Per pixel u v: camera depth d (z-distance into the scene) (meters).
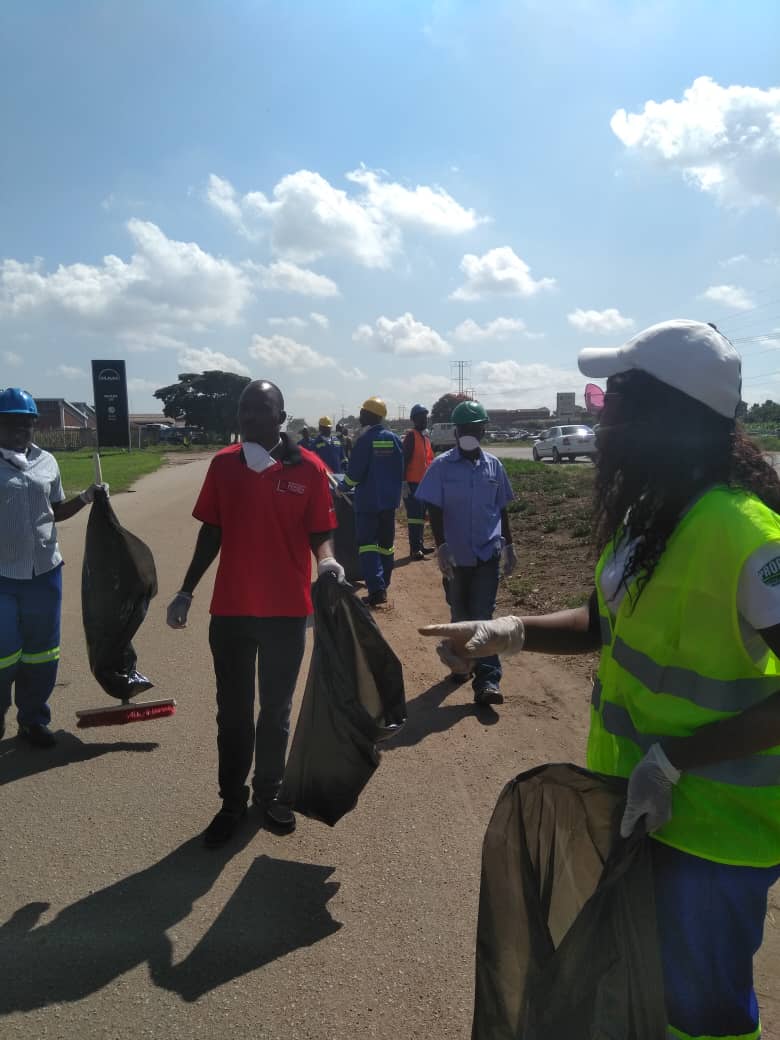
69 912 3.23
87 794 4.22
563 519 13.38
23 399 4.62
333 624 3.52
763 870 1.68
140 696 5.66
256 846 3.76
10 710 5.46
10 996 2.76
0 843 3.74
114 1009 2.71
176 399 98.38
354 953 3.00
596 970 1.66
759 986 2.88
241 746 3.84
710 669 1.67
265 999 2.76
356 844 3.77
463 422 5.66
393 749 4.85
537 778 1.90
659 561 1.72
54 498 4.86
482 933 1.90
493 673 5.55
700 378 1.69
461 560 5.70
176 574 10.14
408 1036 2.60
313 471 3.86
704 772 1.68
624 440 1.81
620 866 1.66
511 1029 1.82
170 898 3.33
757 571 1.58
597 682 2.07
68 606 8.47
